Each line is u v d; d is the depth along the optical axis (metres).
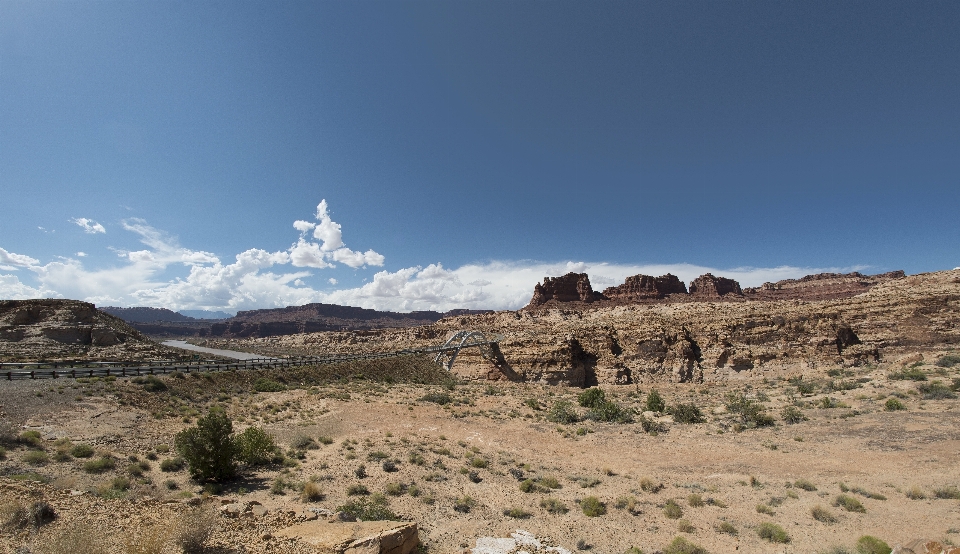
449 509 20.03
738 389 75.12
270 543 11.84
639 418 45.50
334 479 23.56
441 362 124.12
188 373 52.06
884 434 30.81
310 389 59.00
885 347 93.81
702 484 24.00
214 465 22.02
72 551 8.99
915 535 15.62
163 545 10.22
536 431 40.00
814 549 15.23
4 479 15.81
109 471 20.98
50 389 36.75
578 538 16.72
